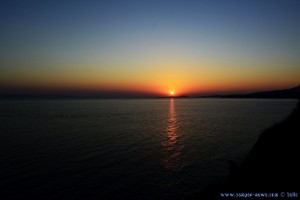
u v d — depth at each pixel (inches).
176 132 1882.4
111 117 3260.3
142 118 3137.3
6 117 3115.2
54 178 824.9
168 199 666.2
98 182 792.3
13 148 1283.2
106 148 1296.8
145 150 1251.2
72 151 1224.2
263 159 586.6
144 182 792.9
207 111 4456.2
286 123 874.8
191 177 832.3
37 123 2498.8
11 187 745.0
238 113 3782.0
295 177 439.2
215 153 1170.6
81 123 2527.1
